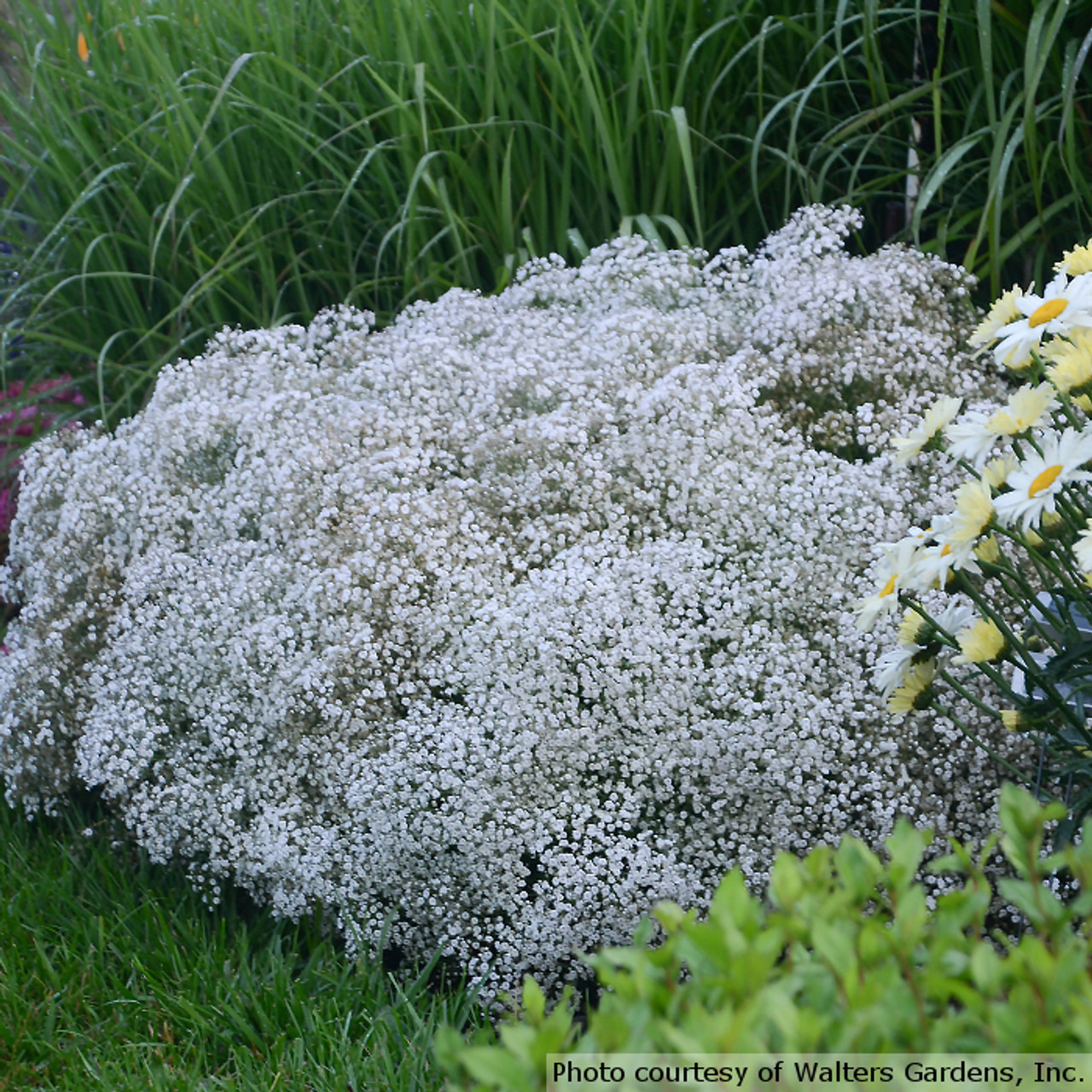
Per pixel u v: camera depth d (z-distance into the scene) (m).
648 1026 0.95
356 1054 2.07
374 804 2.25
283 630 2.42
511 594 2.40
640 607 2.31
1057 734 1.81
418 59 3.67
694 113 3.51
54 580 2.91
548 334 3.07
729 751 2.19
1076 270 1.88
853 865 1.08
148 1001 2.28
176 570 2.66
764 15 3.49
